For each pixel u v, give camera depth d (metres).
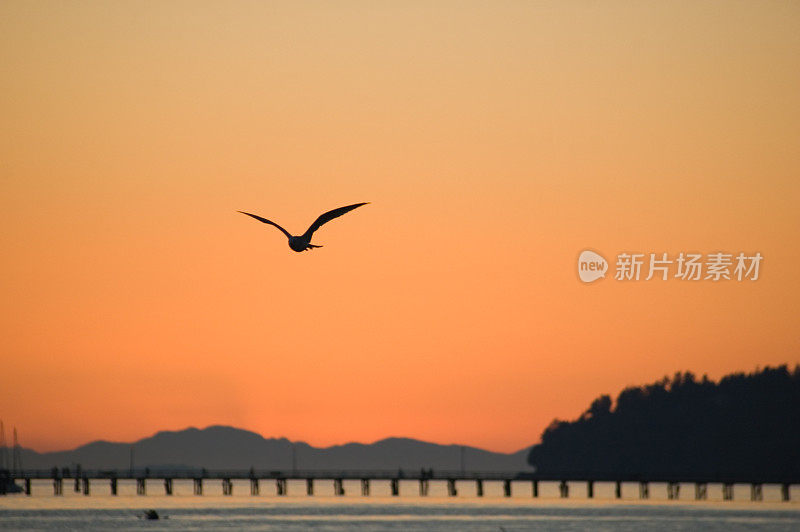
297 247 58.66
